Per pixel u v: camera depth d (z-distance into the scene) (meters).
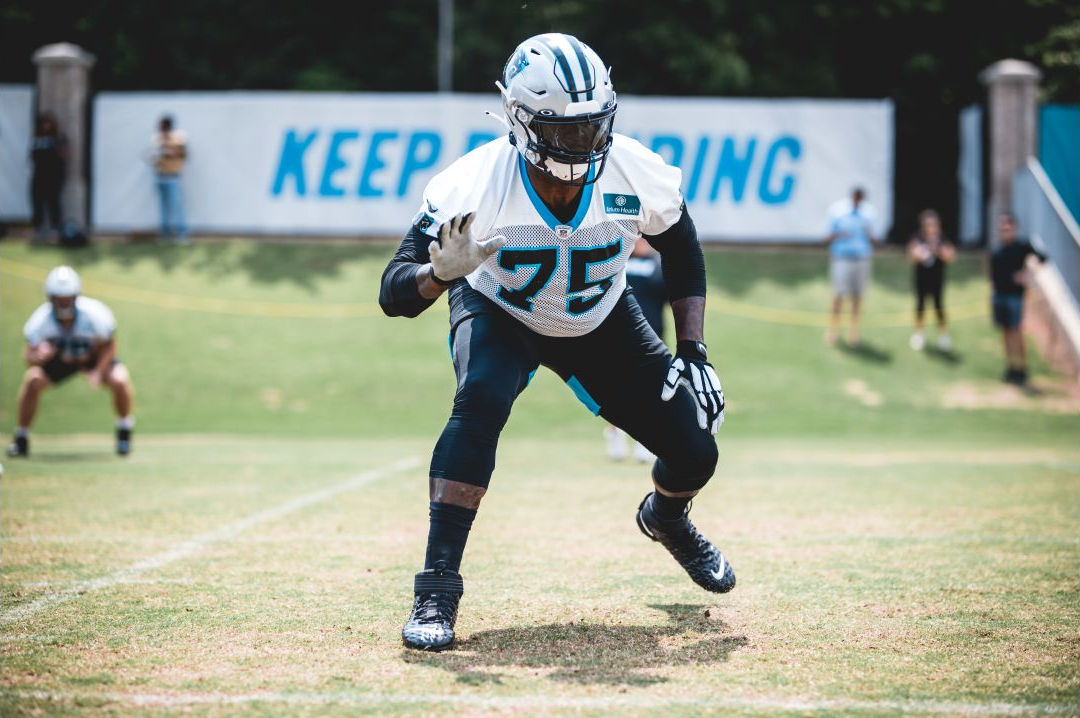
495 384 13.84
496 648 13.07
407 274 13.26
